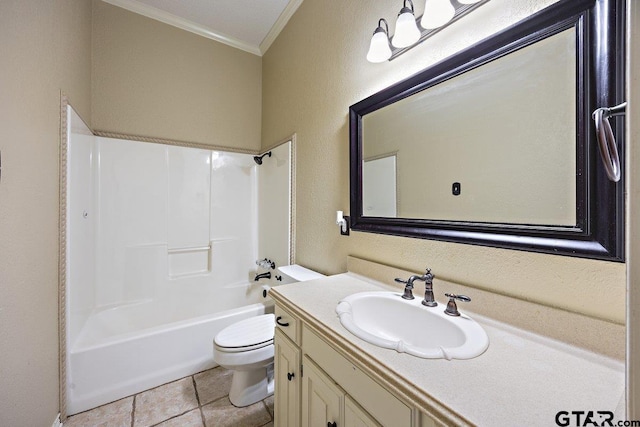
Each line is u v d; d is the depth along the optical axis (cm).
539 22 71
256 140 256
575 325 66
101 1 187
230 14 207
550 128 70
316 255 172
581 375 55
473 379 54
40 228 110
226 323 178
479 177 86
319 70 168
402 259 115
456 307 84
